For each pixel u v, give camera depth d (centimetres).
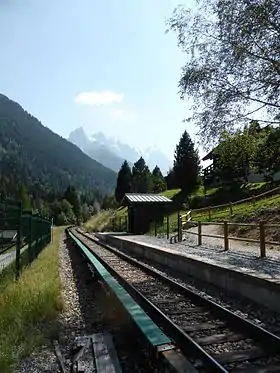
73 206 12725
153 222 3306
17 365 508
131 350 561
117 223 4725
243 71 1488
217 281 1073
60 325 685
